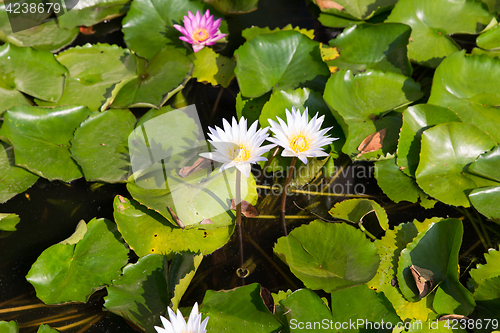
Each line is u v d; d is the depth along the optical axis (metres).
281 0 2.63
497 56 2.42
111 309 2.15
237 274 2.24
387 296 2.18
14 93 2.38
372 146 2.32
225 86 2.45
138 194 2.26
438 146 2.29
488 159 2.28
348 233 2.23
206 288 2.22
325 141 2.20
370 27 2.46
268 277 2.24
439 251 2.21
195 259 2.18
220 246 2.25
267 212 2.31
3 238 2.26
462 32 2.49
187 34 2.46
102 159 2.30
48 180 2.32
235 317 2.14
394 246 2.23
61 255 2.21
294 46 2.43
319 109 2.33
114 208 2.25
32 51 2.41
